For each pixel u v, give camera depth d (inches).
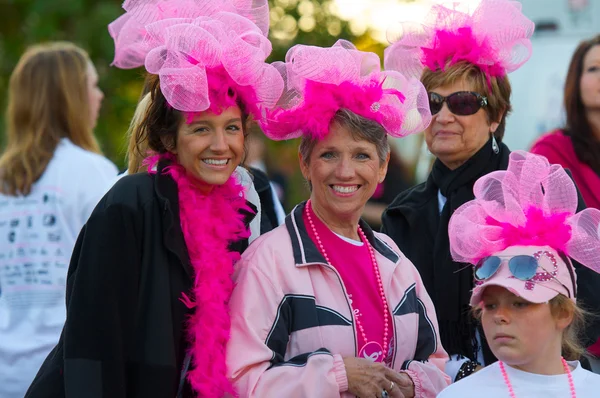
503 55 207.8
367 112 180.4
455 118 207.0
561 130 253.3
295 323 176.1
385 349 181.3
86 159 233.3
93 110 249.6
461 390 165.5
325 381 167.9
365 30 368.8
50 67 238.8
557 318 163.5
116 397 166.1
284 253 180.4
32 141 233.8
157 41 175.8
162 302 170.6
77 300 168.2
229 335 174.6
